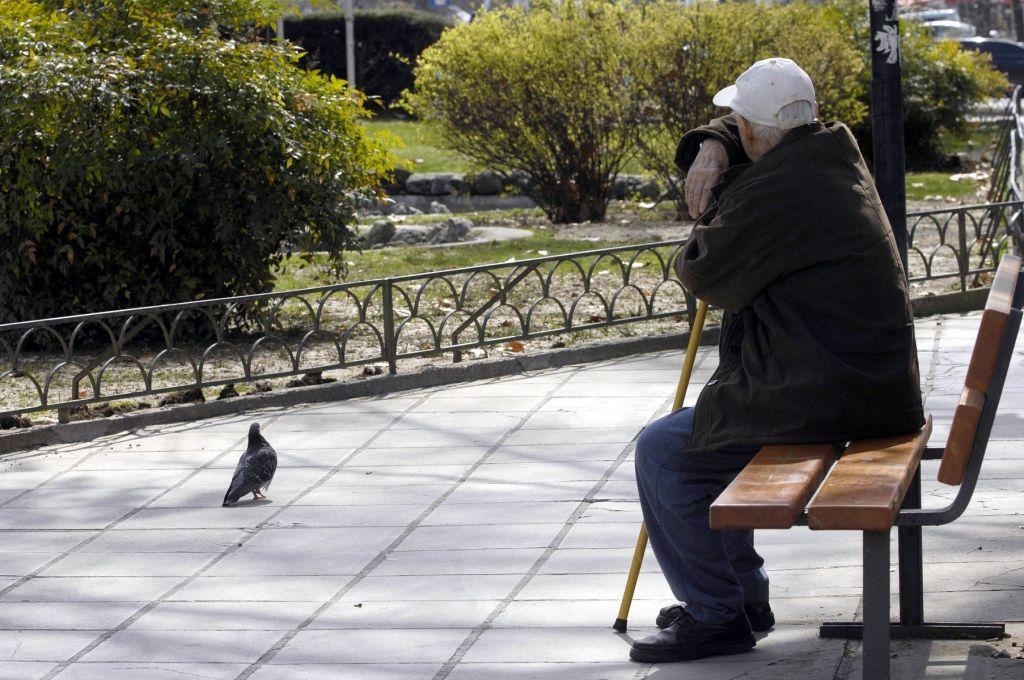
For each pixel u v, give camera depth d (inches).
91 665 217.0
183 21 526.6
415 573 257.4
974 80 1121.4
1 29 497.4
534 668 206.1
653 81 812.0
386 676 206.1
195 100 502.3
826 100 848.9
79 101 481.7
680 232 762.2
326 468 339.9
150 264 521.0
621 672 202.1
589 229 797.9
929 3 2080.5
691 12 809.5
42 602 250.5
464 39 843.4
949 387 386.6
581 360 456.1
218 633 229.9
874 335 188.9
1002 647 198.4
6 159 484.4
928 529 261.1
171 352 501.0
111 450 367.2
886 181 296.4
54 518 306.2
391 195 1075.3
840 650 203.0
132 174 493.7
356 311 564.7
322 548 276.4
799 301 189.8
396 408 403.2
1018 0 2144.4
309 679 206.5
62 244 503.5
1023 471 298.7
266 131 507.8
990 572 233.8
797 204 188.4
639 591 241.3
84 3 522.0
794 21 846.5
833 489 169.0
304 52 555.8
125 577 263.3
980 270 523.2
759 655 203.9
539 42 826.2
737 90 198.8
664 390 407.8
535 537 276.4
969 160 1096.8
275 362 473.1
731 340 200.5
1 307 510.0
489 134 857.5
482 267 447.8
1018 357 422.9
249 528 292.5
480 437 363.6
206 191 507.8
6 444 369.7
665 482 201.3
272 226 513.7
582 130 834.8
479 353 466.6
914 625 205.8
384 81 1568.7
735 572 212.4
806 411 186.5
